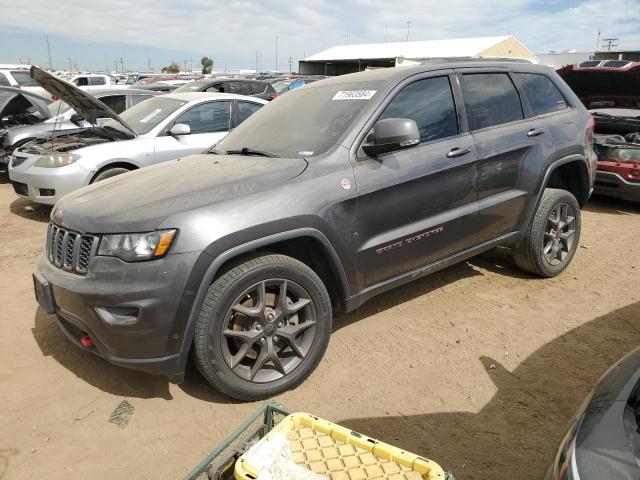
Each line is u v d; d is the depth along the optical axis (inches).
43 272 118.4
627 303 162.7
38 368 131.2
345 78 158.4
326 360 133.3
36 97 365.4
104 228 106.3
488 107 157.5
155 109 286.5
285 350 121.9
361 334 146.0
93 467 98.7
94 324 106.0
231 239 105.5
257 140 148.3
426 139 140.8
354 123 131.6
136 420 111.7
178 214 104.7
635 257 204.7
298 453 76.5
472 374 126.0
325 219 118.2
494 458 99.0
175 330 103.3
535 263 174.2
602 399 64.2
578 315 155.0
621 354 133.6
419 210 137.3
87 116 274.8
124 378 126.9
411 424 108.8
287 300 116.2
